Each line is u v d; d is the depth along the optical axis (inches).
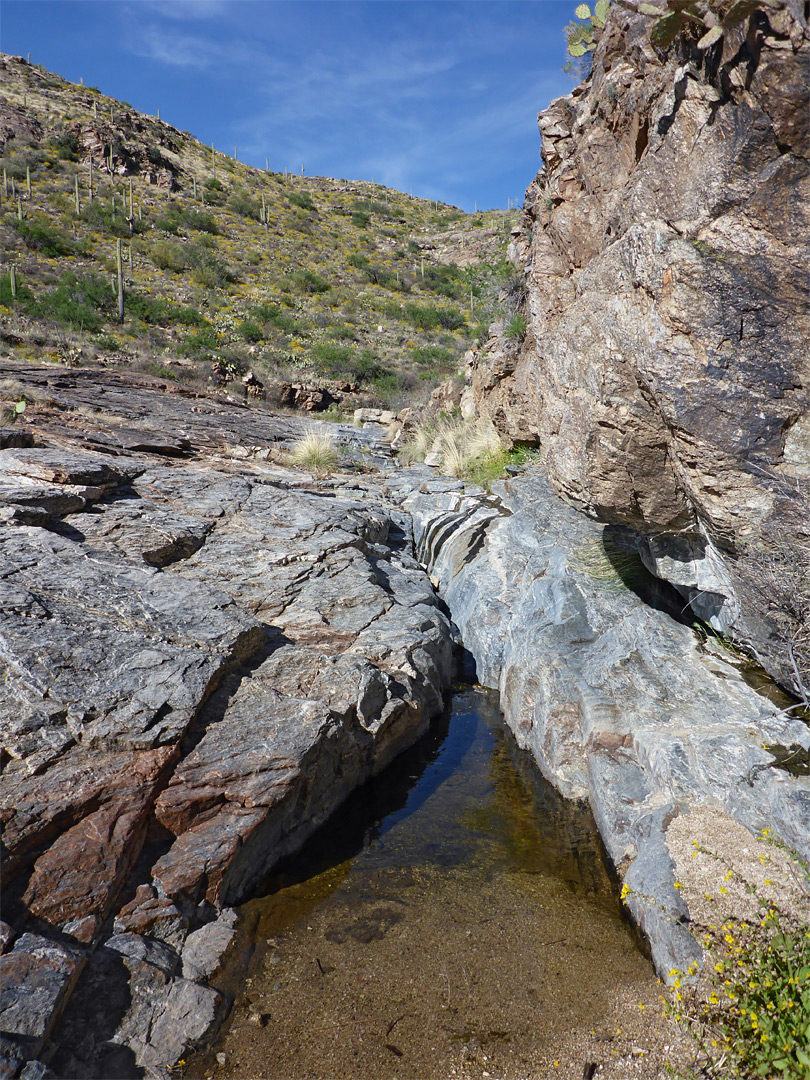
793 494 123.3
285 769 158.4
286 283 1827.0
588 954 126.6
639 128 153.9
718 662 190.7
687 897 120.9
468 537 331.6
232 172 2856.8
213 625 198.5
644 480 155.9
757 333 118.8
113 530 255.8
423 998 117.2
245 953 127.7
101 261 1595.7
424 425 607.8
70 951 112.4
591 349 153.1
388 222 2933.1
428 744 220.5
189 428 510.3
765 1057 89.6
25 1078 92.3
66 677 160.7
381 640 232.8
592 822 170.7
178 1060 104.1
